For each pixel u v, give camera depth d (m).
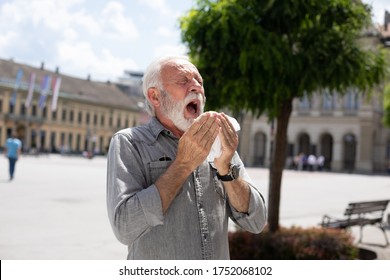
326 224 7.86
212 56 5.85
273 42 5.60
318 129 56.34
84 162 47.19
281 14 5.75
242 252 6.05
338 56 5.75
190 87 2.10
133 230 1.87
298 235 6.25
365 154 53.34
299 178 33.66
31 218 9.92
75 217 10.38
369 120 53.09
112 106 91.38
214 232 2.08
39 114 77.94
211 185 2.16
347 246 5.98
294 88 5.98
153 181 2.05
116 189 1.93
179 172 1.93
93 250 7.10
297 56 5.75
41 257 6.46
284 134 6.60
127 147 2.06
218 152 2.05
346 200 17.36
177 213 2.02
